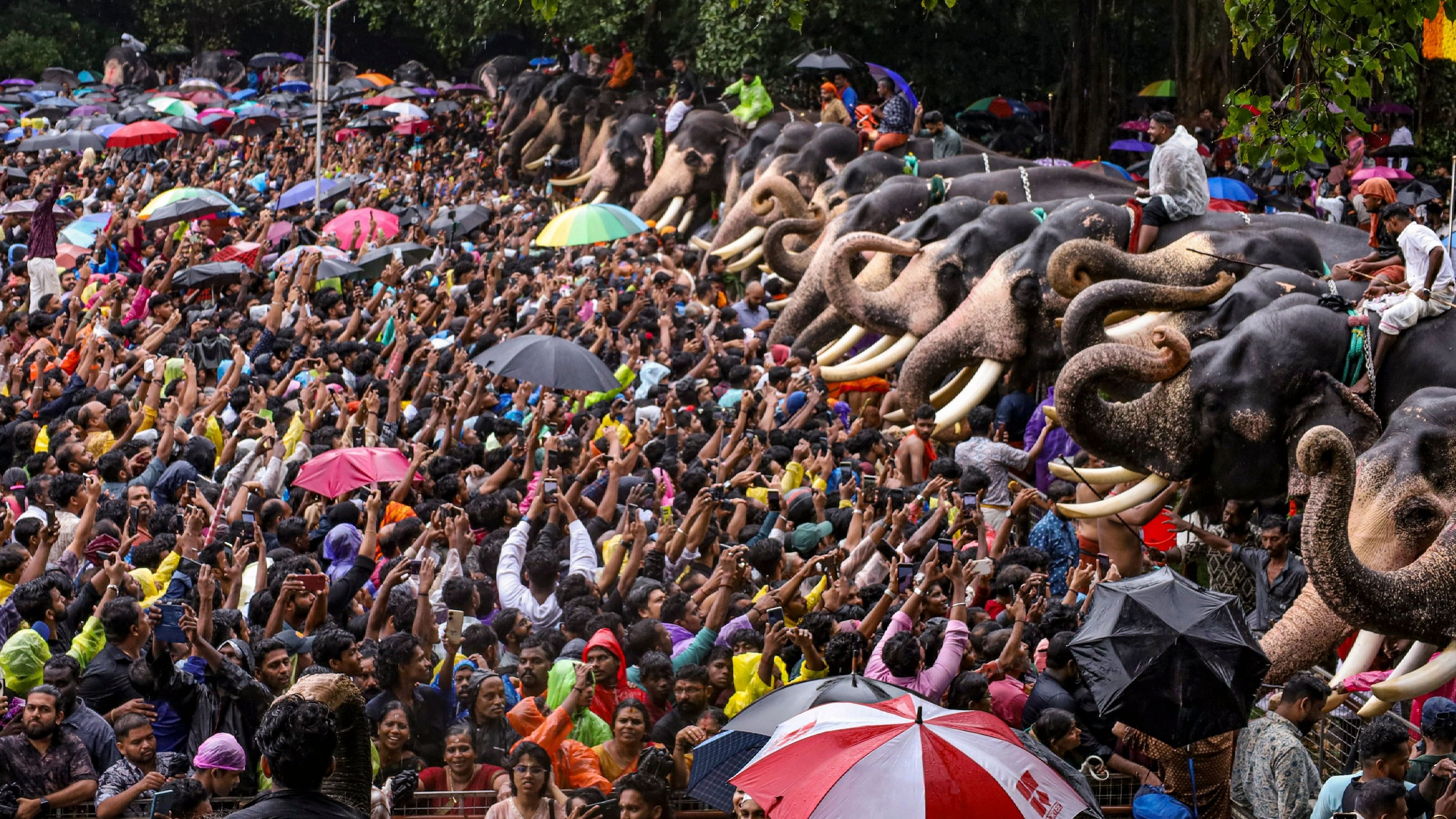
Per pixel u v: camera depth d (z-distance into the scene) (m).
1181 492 21.67
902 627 14.76
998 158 36.06
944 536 18.84
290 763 8.70
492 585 15.90
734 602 15.78
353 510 18.12
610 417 23.88
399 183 57.91
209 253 38.97
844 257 28.11
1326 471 14.66
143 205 51.06
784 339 31.62
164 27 94.44
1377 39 16.75
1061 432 22.97
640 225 32.66
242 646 13.51
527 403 24.59
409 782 11.78
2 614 14.69
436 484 19.52
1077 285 23.17
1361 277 20.08
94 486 16.86
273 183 58.62
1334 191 42.41
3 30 90.94
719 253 38.53
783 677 14.51
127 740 12.09
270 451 20.47
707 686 13.45
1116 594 13.34
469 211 42.59
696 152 47.97
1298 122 17.08
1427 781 12.23
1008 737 10.73
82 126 64.31
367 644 13.73
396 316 30.75
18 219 44.09
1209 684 12.66
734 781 10.61
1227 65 44.41
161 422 22.47
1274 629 16.64
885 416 27.61
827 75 51.94
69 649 14.37
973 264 27.97
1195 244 23.84
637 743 12.86
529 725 12.96
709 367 27.66
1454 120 50.00
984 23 53.91
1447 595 14.99
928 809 10.08
